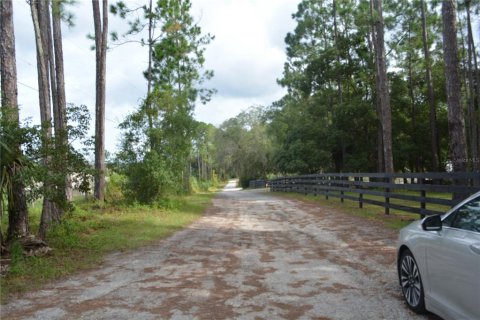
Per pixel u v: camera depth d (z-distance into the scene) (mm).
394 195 13023
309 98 41312
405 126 35656
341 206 16922
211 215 16766
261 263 7566
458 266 3775
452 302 3928
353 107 32250
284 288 5891
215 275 6742
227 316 4793
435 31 34000
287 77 40250
